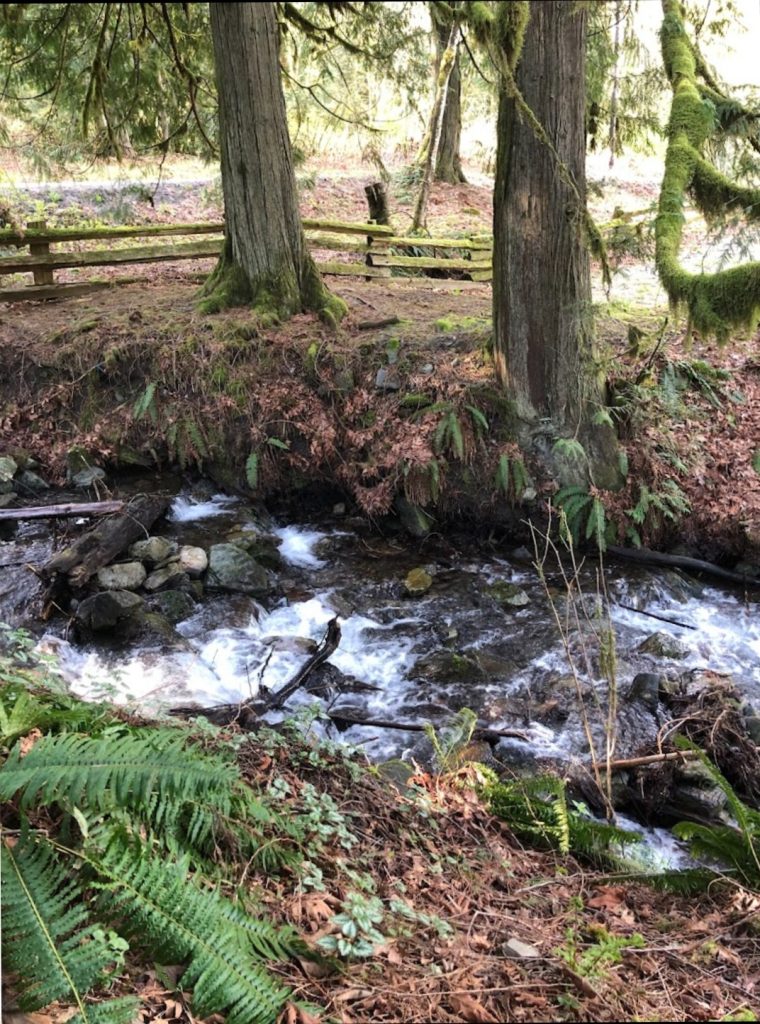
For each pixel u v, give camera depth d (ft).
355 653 19.33
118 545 20.79
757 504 22.50
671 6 22.57
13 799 8.17
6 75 30.81
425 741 15.79
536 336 22.61
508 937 9.41
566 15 19.38
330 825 10.57
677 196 20.54
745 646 19.89
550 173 20.97
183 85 30.91
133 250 31.83
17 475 25.13
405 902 9.66
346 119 36.91
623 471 23.04
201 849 8.75
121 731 9.98
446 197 53.31
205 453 25.67
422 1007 7.77
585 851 12.34
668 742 15.53
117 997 6.87
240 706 14.65
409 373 25.16
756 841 11.49
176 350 26.32
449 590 21.97
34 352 27.35
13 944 6.63
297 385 25.75
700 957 9.49
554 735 16.21
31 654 14.87
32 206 41.57
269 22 26.23
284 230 28.12
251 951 7.56
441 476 23.68
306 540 24.70
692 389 25.46
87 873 7.68
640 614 21.09
